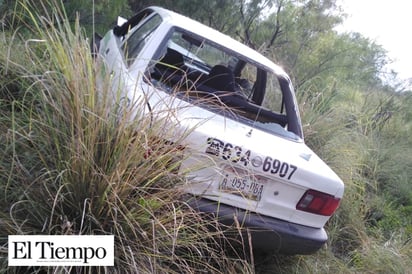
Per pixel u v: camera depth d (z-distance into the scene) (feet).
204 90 11.19
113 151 7.84
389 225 16.33
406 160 21.79
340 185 10.06
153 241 7.57
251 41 30.81
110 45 14.12
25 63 10.02
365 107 26.35
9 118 8.62
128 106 8.10
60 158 7.77
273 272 10.97
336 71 31.58
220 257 9.09
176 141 8.29
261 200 9.50
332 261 12.79
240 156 9.05
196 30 11.70
